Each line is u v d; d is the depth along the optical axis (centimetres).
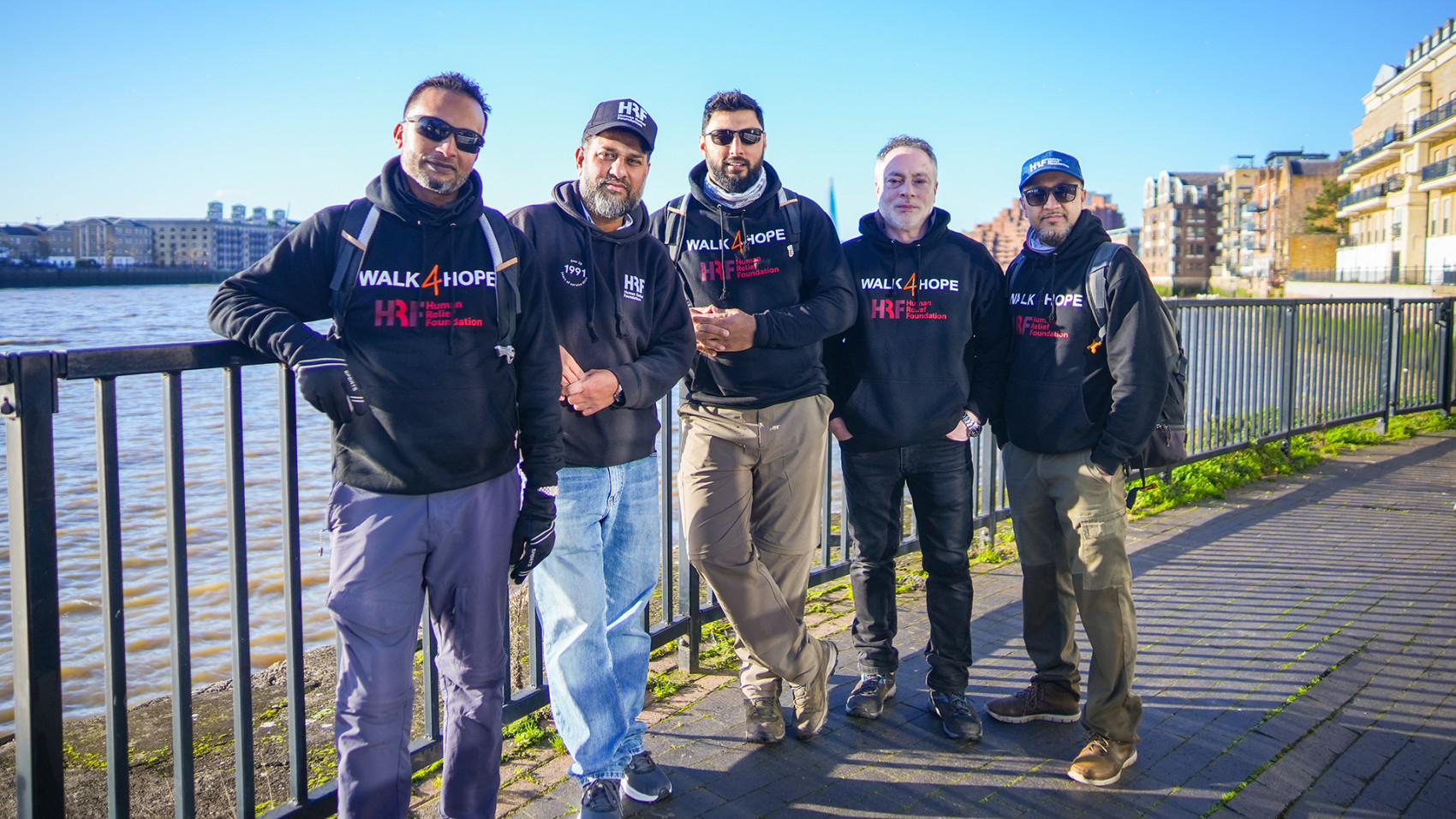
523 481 283
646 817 265
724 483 297
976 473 532
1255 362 736
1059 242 304
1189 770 293
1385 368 879
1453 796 278
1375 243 6162
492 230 224
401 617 220
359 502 218
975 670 370
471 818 241
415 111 213
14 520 187
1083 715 296
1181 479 665
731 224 302
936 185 322
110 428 200
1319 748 306
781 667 296
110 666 205
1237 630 405
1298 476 723
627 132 257
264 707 321
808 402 303
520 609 364
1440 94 5241
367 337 213
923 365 316
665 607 358
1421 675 359
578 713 259
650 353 275
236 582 227
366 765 217
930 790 282
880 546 329
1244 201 11894
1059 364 298
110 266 17638
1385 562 501
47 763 194
